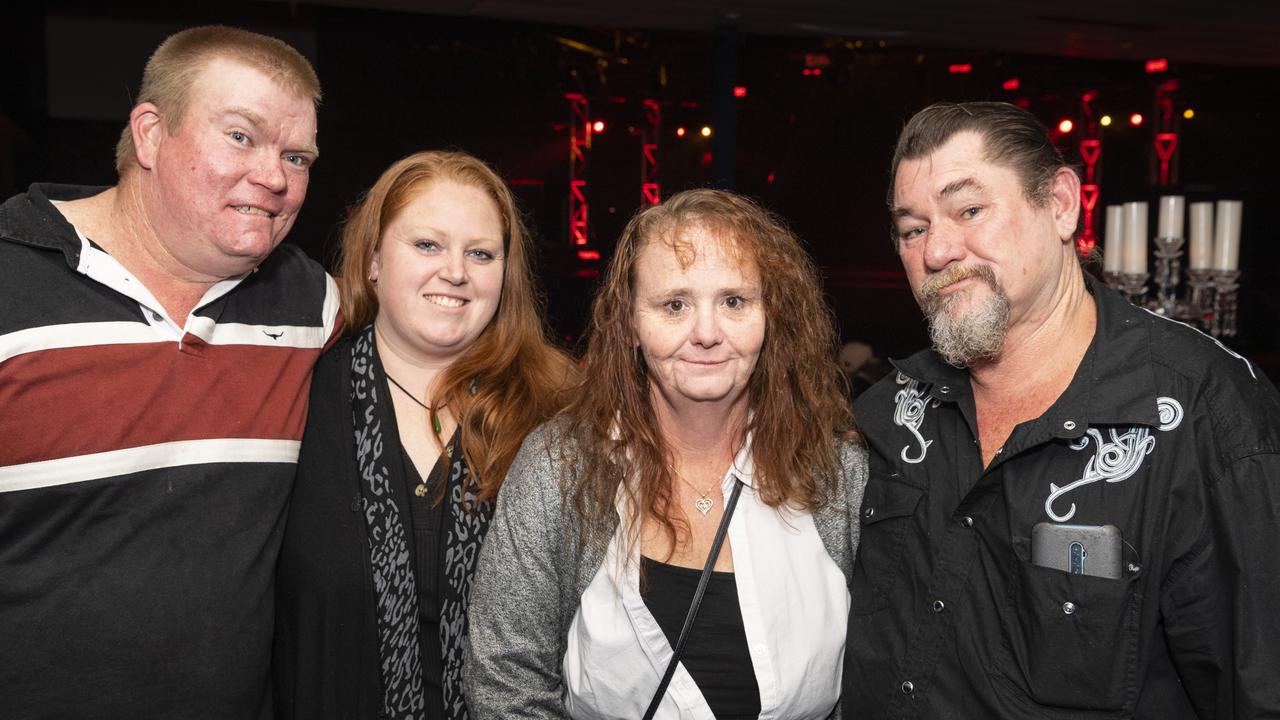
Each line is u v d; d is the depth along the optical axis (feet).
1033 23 24.48
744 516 5.60
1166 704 4.96
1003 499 5.26
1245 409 4.78
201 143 5.55
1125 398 4.99
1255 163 33.06
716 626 5.44
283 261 6.64
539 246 32.19
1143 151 33.60
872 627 5.59
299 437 6.26
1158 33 25.38
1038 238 5.23
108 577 5.43
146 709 5.52
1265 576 4.60
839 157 33.65
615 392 5.73
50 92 25.67
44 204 5.65
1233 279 16.19
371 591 6.28
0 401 5.28
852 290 34.37
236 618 5.74
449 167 6.62
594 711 5.53
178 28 26.91
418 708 6.40
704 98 32.04
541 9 23.93
